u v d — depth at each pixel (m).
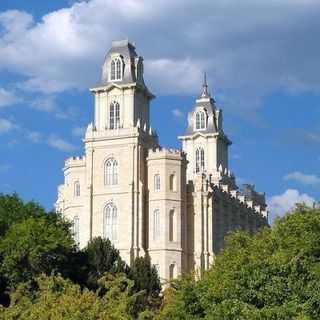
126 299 69.00
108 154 171.12
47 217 122.00
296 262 67.81
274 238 83.94
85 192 171.25
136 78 174.75
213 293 69.69
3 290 105.56
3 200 121.00
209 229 175.12
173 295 78.19
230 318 62.00
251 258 75.62
